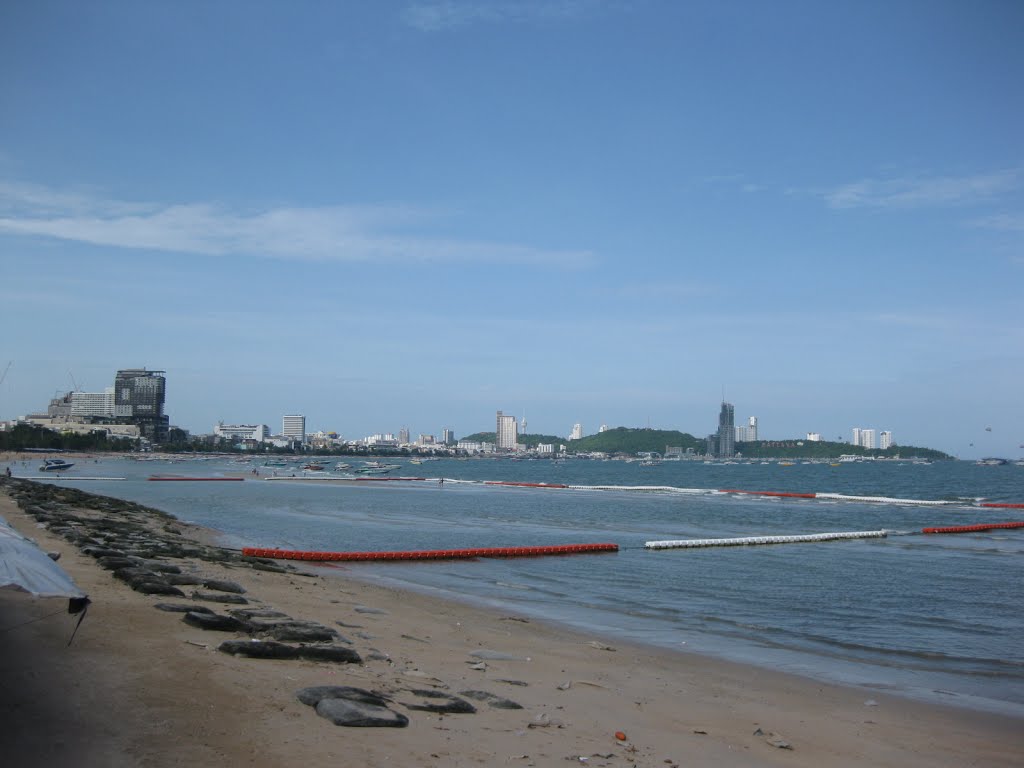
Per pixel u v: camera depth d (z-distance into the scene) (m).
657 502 87.94
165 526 45.06
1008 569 35.25
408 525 54.91
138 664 11.18
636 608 24.95
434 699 11.55
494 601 25.52
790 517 67.25
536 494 103.50
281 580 24.52
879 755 11.84
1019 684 16.56
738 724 12.80
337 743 9.00
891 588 29.50
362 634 16.61
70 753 7.95
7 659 10.87
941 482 157.50
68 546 24.55
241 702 10.02
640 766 9.94
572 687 14.09
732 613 24.31
